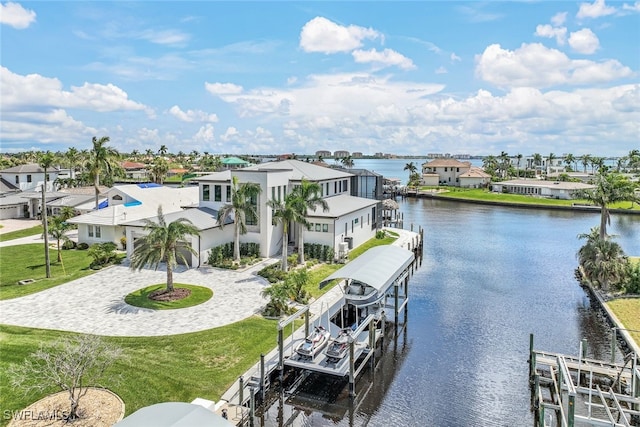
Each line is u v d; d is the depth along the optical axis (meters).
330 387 21.70
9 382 18.47
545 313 31.31
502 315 30.94
